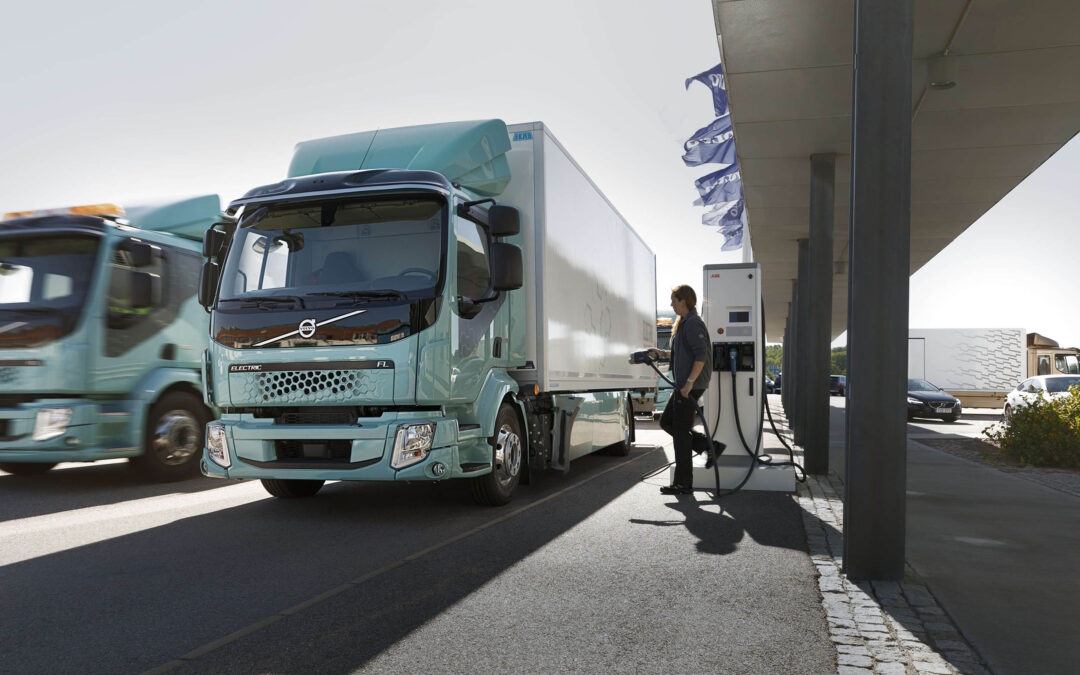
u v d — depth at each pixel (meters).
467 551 5.29
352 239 6.42
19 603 4.07
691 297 7.98
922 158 10.59
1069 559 5.12
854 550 4.61
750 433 8.52
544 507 7.09
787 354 28.55
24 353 8.05
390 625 3.73
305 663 3.24
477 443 6.72
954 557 5.17
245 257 6.57
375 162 7.04
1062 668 3.23
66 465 10.84
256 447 6.29
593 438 9.88
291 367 6.18
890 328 4.52
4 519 6.50
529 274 7.69
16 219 8.38
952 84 7.68
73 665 3.21
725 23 7.05
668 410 8.00
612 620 3.82
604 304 10.52
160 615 3.88
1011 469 10.33
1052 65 7.66
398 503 7.29
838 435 16.33
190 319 9.22
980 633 3.65
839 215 14.77
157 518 6.52
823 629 3.70
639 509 6.98
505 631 3.65
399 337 6.02
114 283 8.27
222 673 3.13
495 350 7.04
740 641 3.53
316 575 4.65
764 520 6.45
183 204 9.48
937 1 6.56
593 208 9.89
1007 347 31.38
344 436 6.06
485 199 7.27
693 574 4.69
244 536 5.78
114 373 8.25
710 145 17.08
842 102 8.79
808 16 6.93
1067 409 10.91
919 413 23.97
